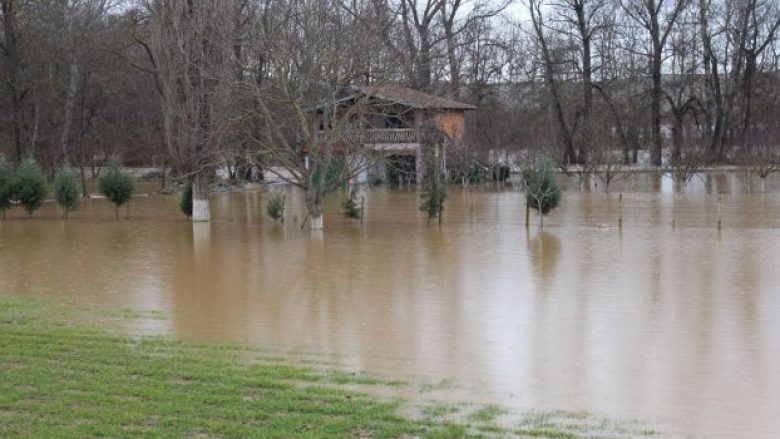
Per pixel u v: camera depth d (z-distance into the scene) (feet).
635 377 37.83
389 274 67.77
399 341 45.16
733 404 33.71
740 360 40.73
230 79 101.40
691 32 271.28
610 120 231.71
